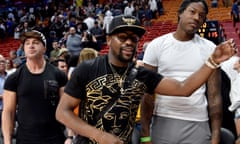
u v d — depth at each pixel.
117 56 2.61
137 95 2.68
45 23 25.45
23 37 3.81
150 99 3.28
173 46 3.36
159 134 3.36
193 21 3.27
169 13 25.41
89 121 2.66
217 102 3.37
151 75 2.71
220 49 2.59
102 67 2.65
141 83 2.68
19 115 3.83
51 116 3.81
